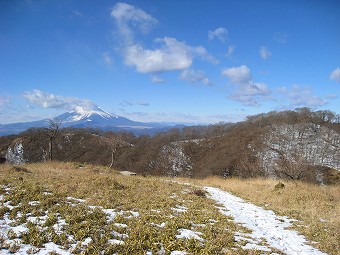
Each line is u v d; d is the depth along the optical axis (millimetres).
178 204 17656
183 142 145625
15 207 12312
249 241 12352
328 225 16516
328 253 12141
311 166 79750
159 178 32688
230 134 149750
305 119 139000
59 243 9586
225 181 35312
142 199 17547
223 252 10562
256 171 90812
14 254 8523
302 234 14602
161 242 10703
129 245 9977
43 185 17438
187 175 119000
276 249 11688
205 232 12445
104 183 19906
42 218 11570
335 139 109688
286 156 98312
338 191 29062
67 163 35625
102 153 134625
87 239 10102
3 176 19578
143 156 135875
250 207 20219
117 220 12406
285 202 23000
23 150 127250
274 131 124312
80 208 13289
